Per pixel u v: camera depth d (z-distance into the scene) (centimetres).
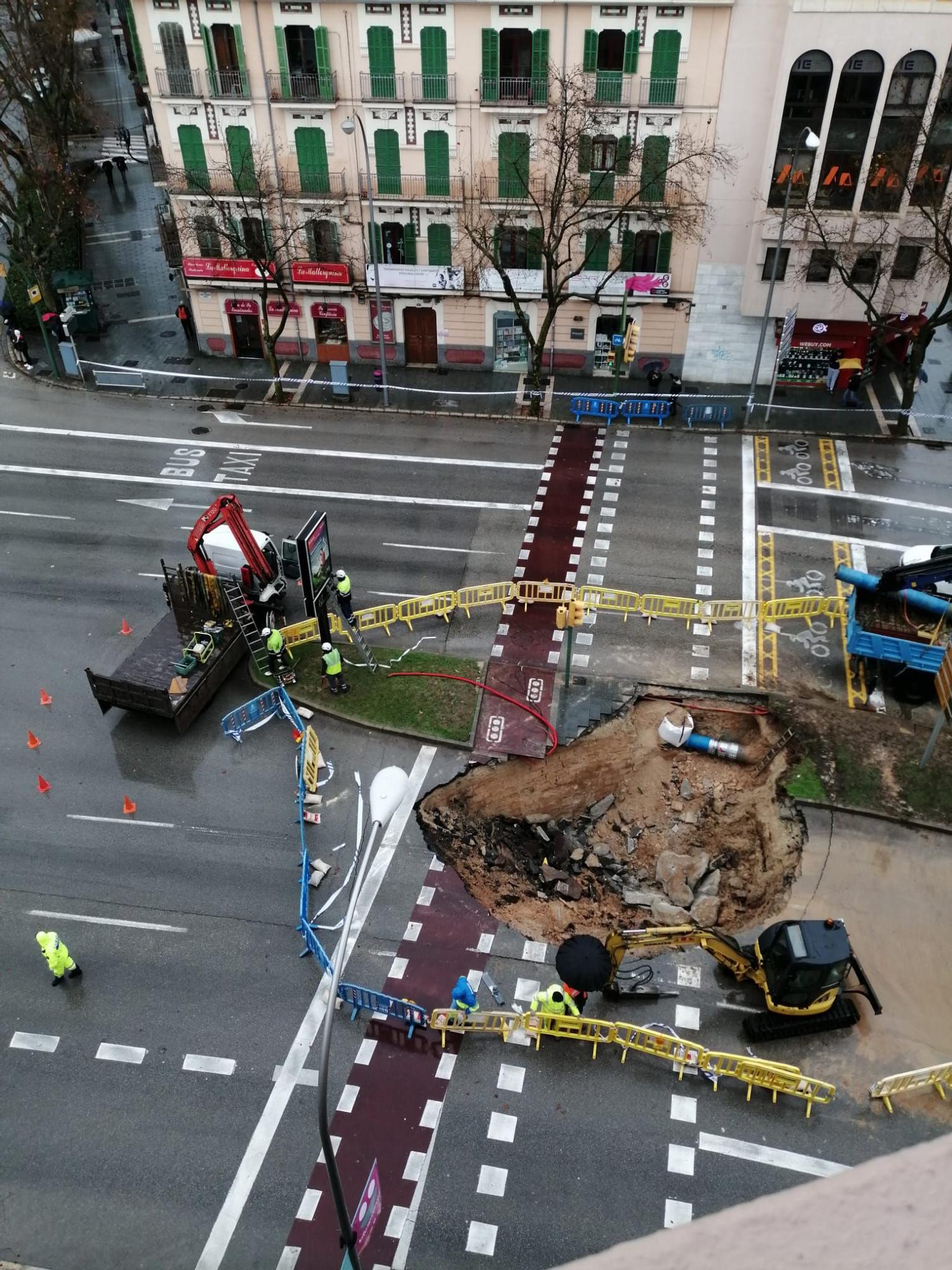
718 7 3547
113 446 3991
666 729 2747
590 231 3931
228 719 2727
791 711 2788
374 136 4003
